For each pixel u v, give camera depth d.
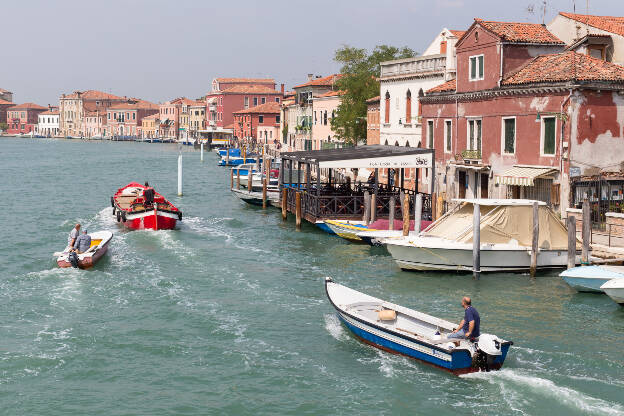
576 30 36.72
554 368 17.23
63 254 27.45
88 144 186.88
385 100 51.62
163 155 125.69
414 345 17.42
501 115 33.62
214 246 32.22
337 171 62.19
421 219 33.22
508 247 25.80
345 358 18.03
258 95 150.38
